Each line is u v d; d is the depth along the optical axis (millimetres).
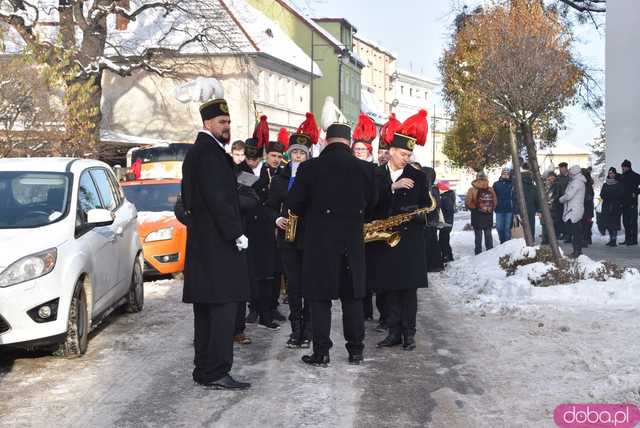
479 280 13367
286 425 5754
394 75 101812
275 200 8508
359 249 7453
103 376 7207
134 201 15211
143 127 46938
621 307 10258
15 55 19141
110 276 9180
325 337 7520
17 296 7305
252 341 8820
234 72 47000
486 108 14734
